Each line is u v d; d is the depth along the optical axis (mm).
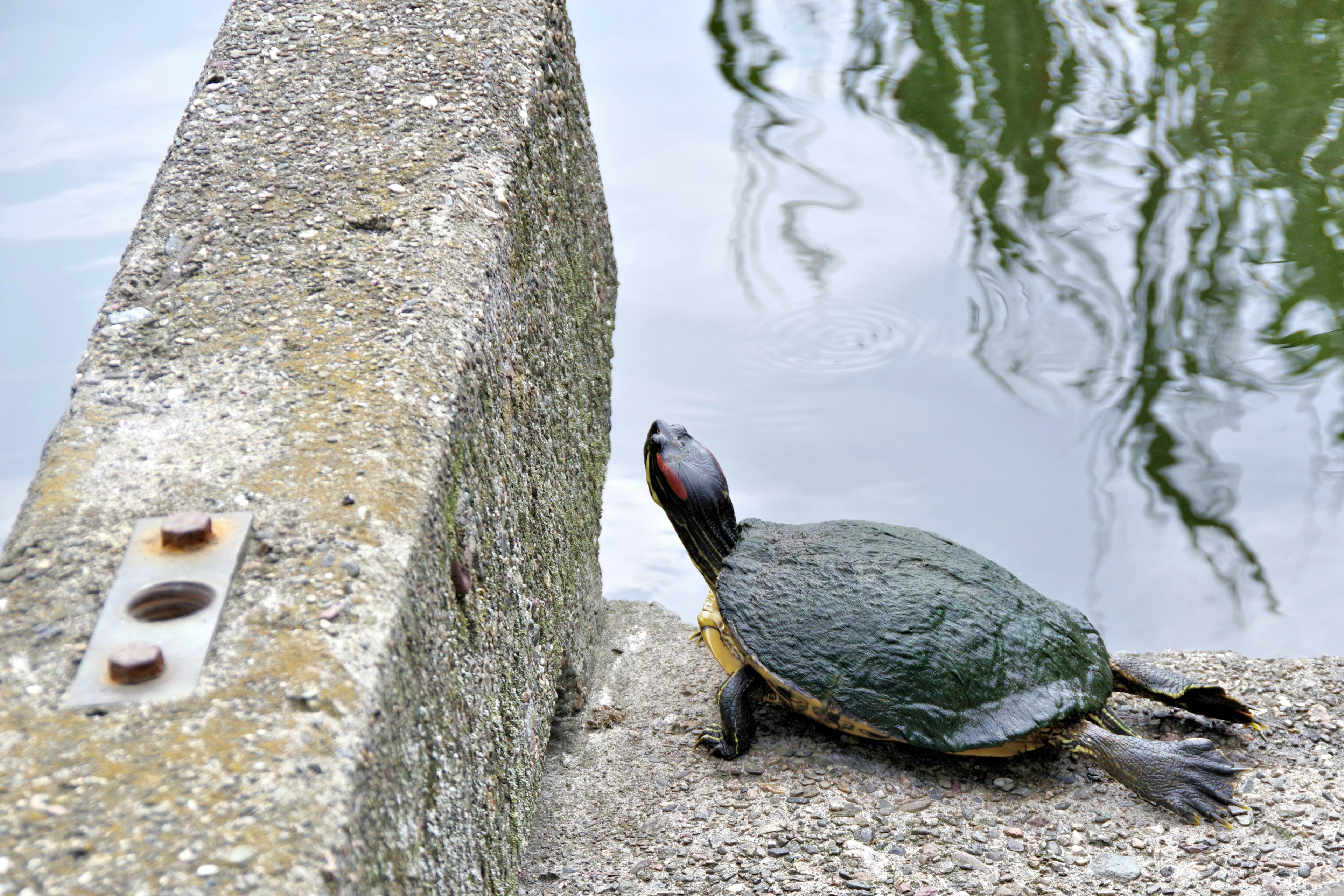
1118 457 4258
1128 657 3129
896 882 2346
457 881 1479
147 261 1976
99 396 1642
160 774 1069
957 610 2869
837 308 5270
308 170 2258
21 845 988
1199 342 4832
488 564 1873
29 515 1408
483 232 2146
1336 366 4602
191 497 1447
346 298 1893
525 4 2916
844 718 2799
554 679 2537
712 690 3318
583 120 3387
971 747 2680
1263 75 6922
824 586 3012
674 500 3412
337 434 1576
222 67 2623
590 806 2738
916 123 6887
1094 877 2352
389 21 2809
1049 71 7277
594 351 3426
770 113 7156
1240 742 2910
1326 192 5719
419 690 1386
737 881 2369
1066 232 5648
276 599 1299
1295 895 2238
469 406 1800
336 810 1062
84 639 1227
